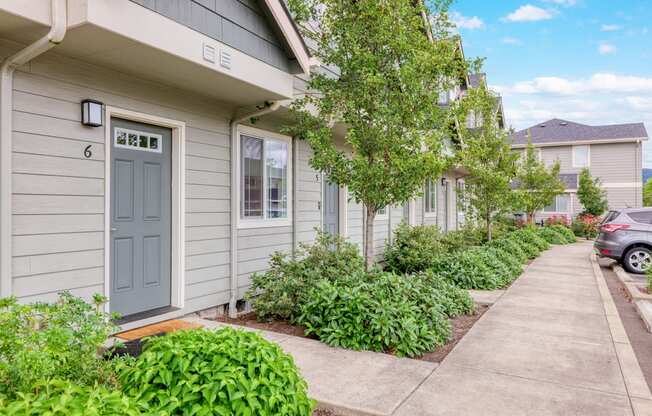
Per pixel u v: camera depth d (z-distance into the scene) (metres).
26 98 3.80
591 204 24.00
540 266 11.12
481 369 3.95
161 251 5.27
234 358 2.44
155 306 5.20
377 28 5.53
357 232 10.09
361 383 3.58
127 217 4.85
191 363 2.39
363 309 4.58
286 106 6.23
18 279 3.73
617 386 3.59
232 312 6.02
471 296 7.04
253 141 6.74
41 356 2.03
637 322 5.80
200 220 5.65
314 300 5.00
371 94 5.70
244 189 6.54
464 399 3.32
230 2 4.79
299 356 4.19
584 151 27.36
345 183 5.79
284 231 7.40
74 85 4.18
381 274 5.68
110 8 3.52
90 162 4.32
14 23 3.35
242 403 2.24
